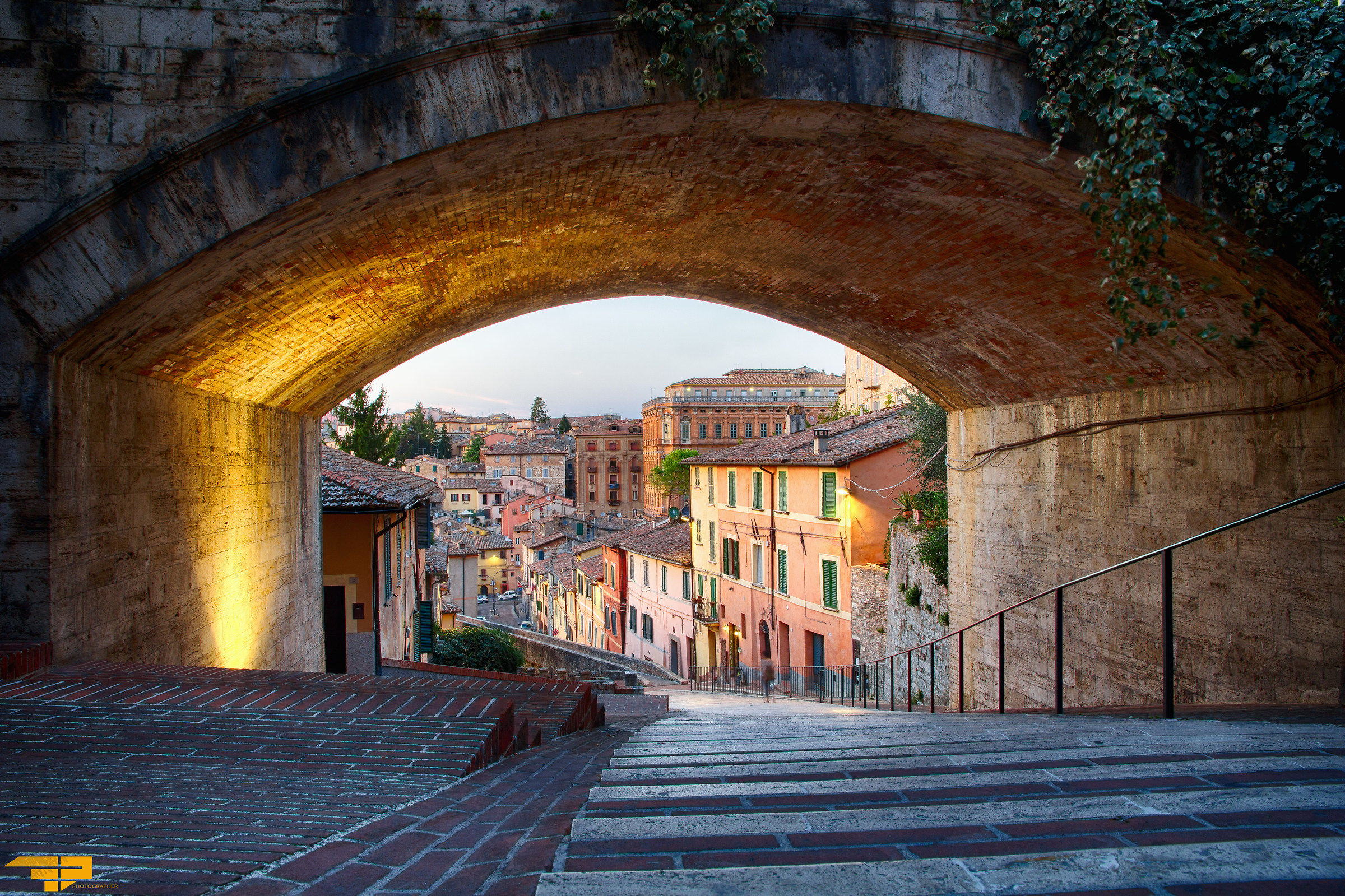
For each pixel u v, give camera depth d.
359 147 6.22
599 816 2.64
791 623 26.47
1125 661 10.62
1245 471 8.77
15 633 6.18
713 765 3.96
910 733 5.52
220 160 6.15
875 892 1.76
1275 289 7.20
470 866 2.17
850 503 22.86
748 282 12.97
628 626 42.12
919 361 13.97
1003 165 7.32
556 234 9.80
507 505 103.88
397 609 19.34
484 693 5.69
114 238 6.11
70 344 6.30
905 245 9.76
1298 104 6.20
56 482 6.32
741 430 93.12
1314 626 7.89
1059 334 10.48
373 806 3.04
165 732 4.30
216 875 2.11
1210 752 3.48
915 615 17.91
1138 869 1.86
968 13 6.61
